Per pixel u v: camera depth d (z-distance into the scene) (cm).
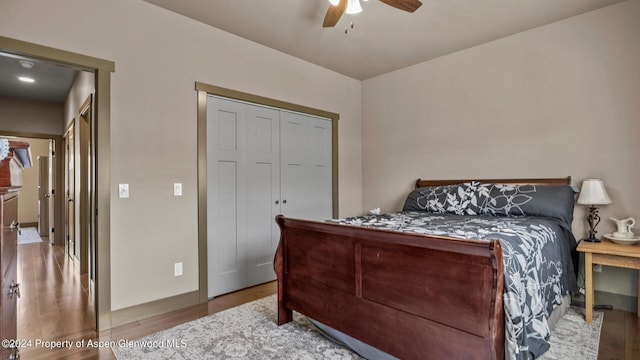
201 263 297
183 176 287
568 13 288
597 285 282
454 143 376
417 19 295
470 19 296
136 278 260
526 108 323
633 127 269
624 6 271
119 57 253
